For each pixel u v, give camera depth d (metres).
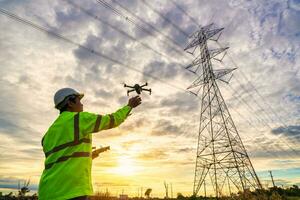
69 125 2.75
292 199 46.91
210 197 37.56
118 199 35.88
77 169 2.64
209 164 36.28
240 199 34.09
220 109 36.50
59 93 3.18
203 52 39.22
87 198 2.62
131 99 3.14
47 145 2.81
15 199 22.83
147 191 58.66
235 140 35.84
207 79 38.06
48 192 2.57
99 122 2.76
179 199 58.69
